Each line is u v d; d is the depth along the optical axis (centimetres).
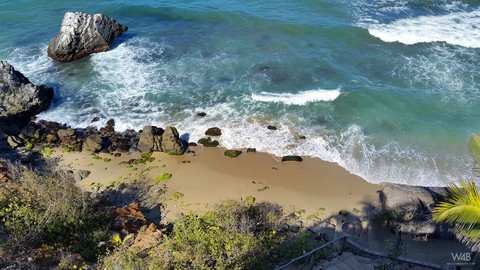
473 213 1277
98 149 3027
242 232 1788
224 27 4484
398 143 3023
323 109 3353
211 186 2708
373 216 2378
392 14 4547
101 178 2764
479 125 3128
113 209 2320
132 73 3856
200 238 1658
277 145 3050
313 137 3109
